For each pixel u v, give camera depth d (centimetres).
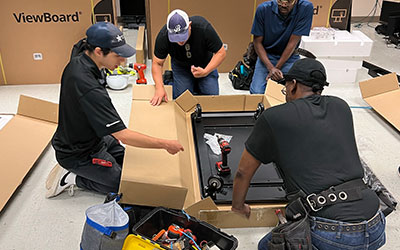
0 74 351
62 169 213
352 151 136
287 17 301
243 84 354
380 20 575
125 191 175
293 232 133
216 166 212
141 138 182
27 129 252
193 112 262
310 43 353
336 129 135
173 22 230
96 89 173
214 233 162
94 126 177
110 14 340
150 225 167
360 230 128
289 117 133
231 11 367
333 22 392
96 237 151
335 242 130
